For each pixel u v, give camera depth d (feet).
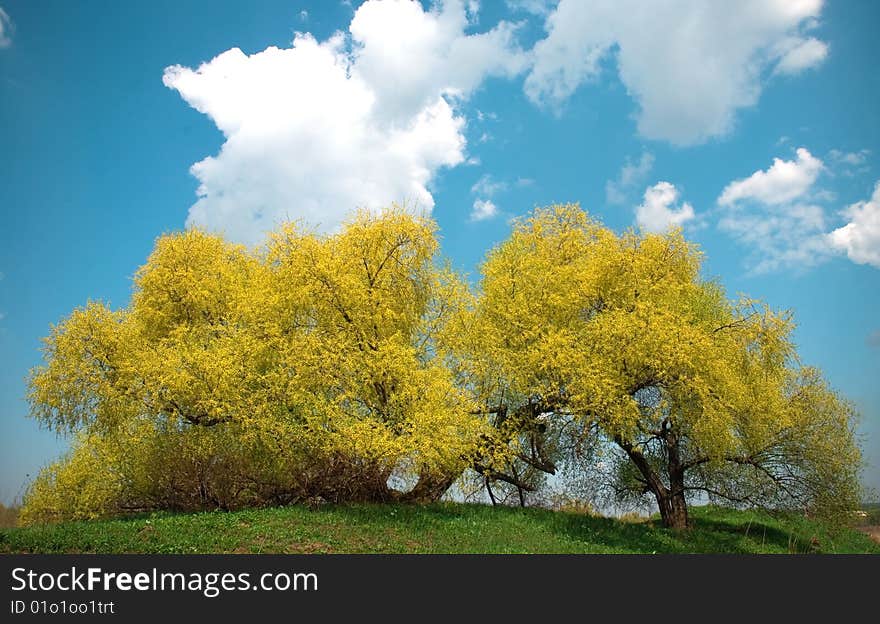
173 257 71.61
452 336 67.36
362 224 68.44
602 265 68.95
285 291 66.59
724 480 77.66
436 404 59.36
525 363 64.28
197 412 64.39
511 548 51.49
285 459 62.64
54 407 63.00
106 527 48.34
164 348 63.87
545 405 67.82
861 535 89.61
